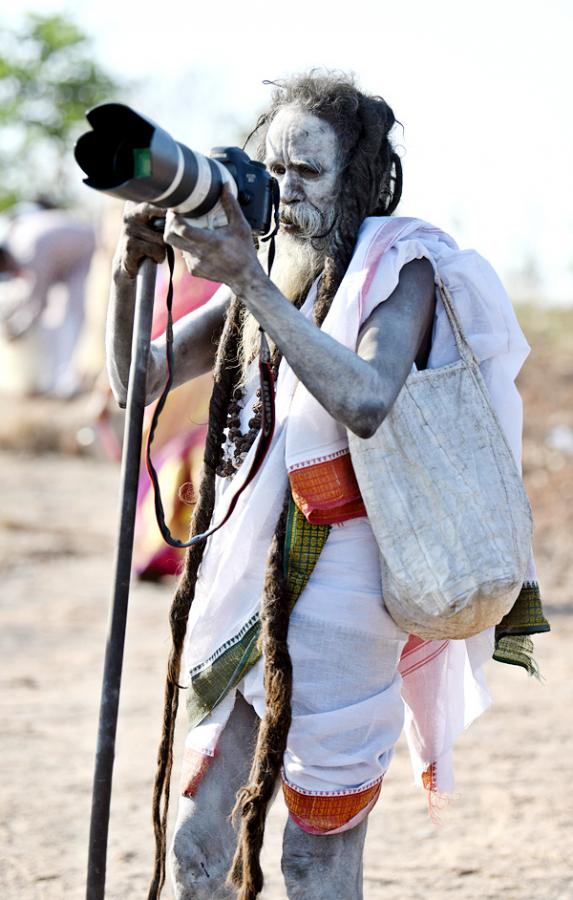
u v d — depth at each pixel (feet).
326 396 15.76
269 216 16.51
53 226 124.88
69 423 107.55
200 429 52.03
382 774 17.78
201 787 18.02
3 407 116.88
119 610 16.37
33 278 123.75
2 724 36.99
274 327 15.76
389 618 17.61
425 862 27.35
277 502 17.76
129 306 18.35
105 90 182.80
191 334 19.61
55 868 26.73
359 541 17.61
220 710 18.12
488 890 25.76
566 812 30.27
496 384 18.35
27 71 180.24
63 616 52.08
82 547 67.82
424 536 16.87
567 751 34.99
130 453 16.51
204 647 18.19
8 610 53.21
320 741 17.25
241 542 17.85
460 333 17.79
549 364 108.78
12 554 64.90
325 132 17.70
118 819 29.91
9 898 25.09
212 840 17.88
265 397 17.35
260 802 16.74
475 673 19.51
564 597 56.03
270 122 18.43
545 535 68.69
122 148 15.28
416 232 17.94
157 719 37.96
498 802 30.96
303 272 18.16
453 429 17.22
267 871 27.25
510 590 16.96
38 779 32.32
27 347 123.75
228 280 15.76
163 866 18.83
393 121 18.47
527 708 39.19
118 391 19.22
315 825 17.30
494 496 17.11
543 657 45.73
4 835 28.45
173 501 53.47
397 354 16.56
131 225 16.76
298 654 17.39
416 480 16.99
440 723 19.35
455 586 16.70
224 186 15.40
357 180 17.85
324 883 17.46
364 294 16.97
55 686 41.60
